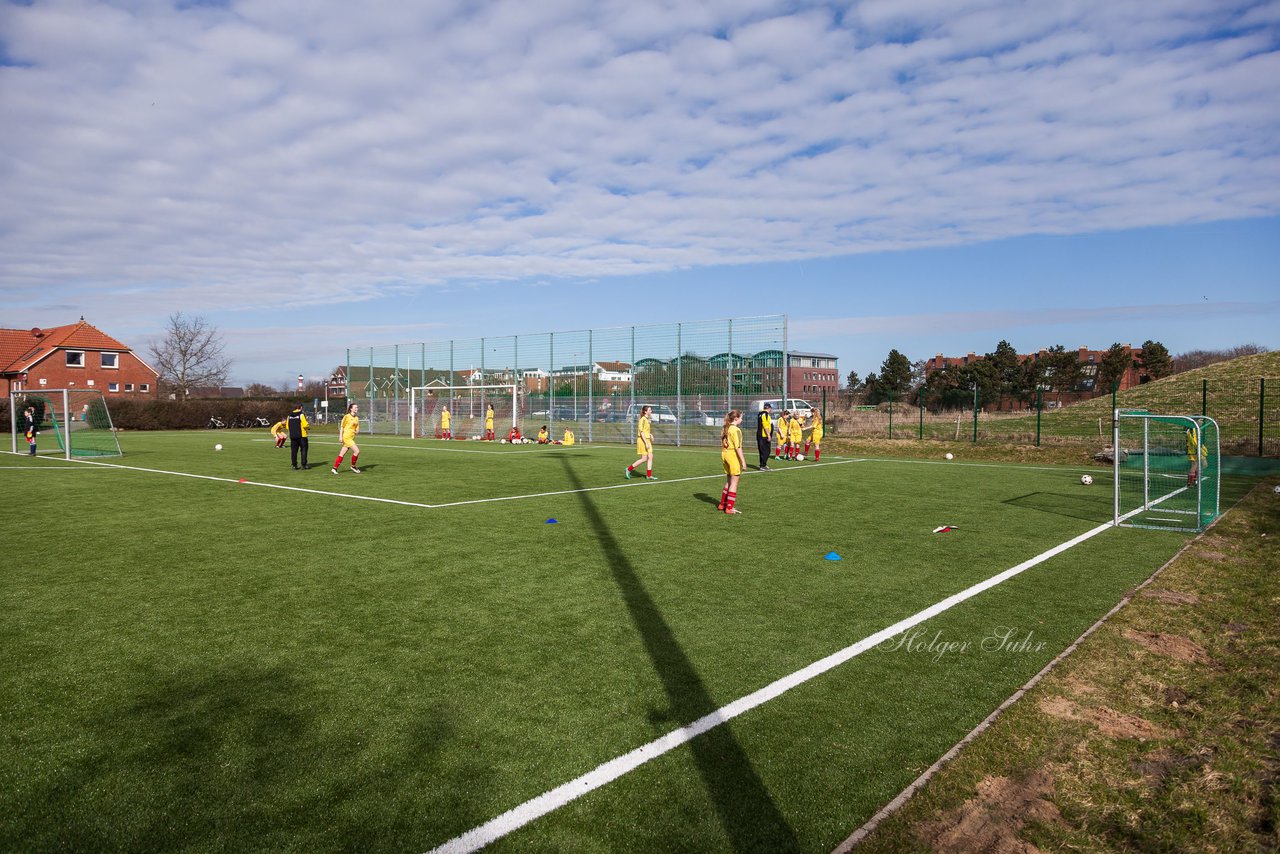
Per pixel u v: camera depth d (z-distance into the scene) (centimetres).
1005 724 435
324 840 320
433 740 414
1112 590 743
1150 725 442
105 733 421
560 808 347
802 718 445
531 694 478
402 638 588
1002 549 945
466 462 2322
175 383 6669
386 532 1050
